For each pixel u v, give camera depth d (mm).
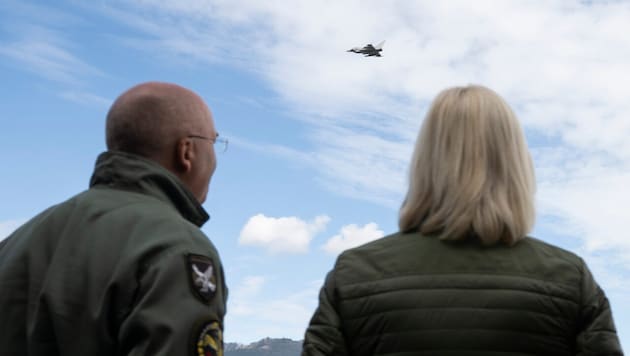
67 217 2783
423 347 2525
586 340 2531
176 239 2553
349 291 2691
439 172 2744
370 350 2633
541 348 2512
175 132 2975
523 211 2697
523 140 2811
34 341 2545
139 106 2963
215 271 2572
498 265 2605
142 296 2418
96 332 2457
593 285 2621
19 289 2662
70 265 2605
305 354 2678
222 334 2496
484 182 2688
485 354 2486
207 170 3092
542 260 2627
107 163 2932
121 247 2570
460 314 2529
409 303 2578
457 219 2652
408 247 2721
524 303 2523
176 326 2338
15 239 2873
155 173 2863
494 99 2822
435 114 2834
